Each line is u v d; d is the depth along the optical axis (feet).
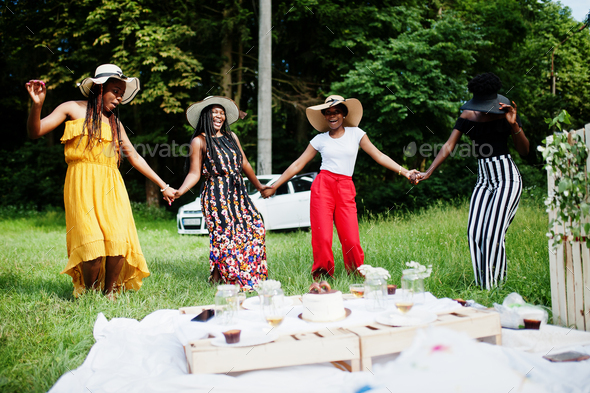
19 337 9.55
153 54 41.09
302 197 32.12
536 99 50.26
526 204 30.86
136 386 6.62
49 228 38.83
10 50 47.60
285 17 41.57
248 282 13.79
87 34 43.93
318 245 14.29
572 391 5.82
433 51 36.52
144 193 54.34
